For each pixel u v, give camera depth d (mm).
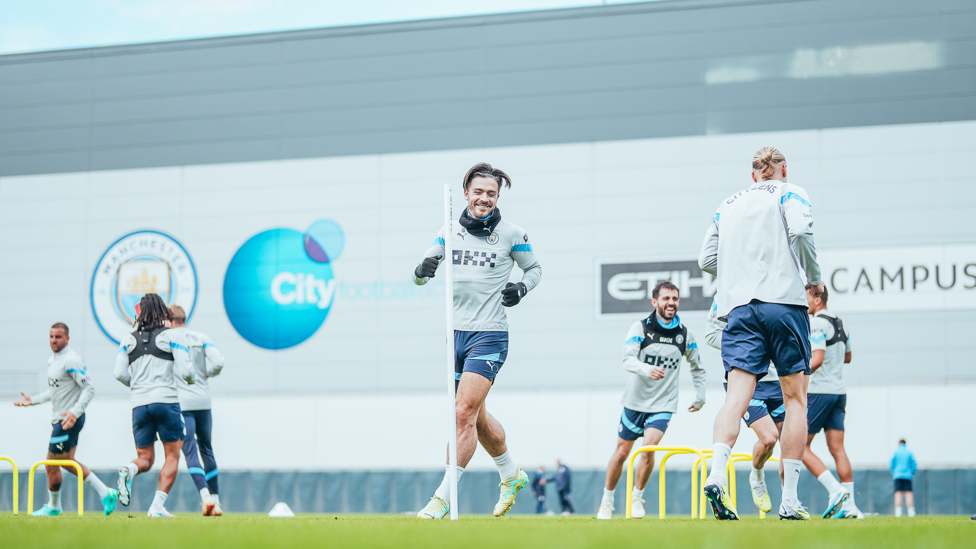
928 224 39906
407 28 45844
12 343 46562
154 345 16500
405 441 42562
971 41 40906
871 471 38406
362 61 46031
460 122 44688
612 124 43281
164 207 46531
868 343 39594
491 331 11273
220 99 46969
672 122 42750
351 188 45156
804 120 41594
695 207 42000
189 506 42406
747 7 42812
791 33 42312
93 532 6047
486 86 44719
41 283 46906
